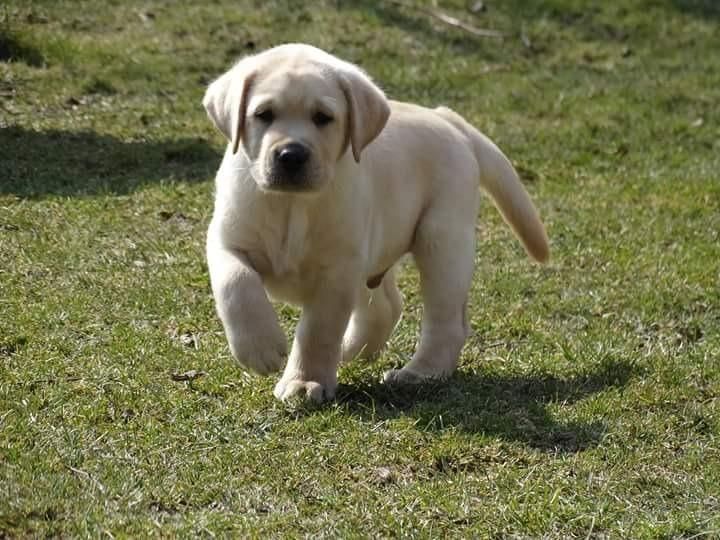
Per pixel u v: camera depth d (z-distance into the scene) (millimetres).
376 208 9867
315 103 9070
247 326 8898
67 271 12117
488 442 9008
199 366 10141
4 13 21234
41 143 16266
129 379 9781
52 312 10992
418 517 7906
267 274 9516
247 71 9281
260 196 9188
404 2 24656
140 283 11938
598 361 10781
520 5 25500
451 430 9102
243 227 9305
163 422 9078
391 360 10906
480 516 7973
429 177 10438
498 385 10234
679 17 25891
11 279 11766
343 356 10828
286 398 9422
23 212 13641
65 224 13414
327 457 8633
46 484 7914
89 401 9312
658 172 17766
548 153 18422
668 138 19625
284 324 11508
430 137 10508
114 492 7914
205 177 15656
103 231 13391
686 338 11773
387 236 10078
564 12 25500
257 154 9102
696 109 21219
